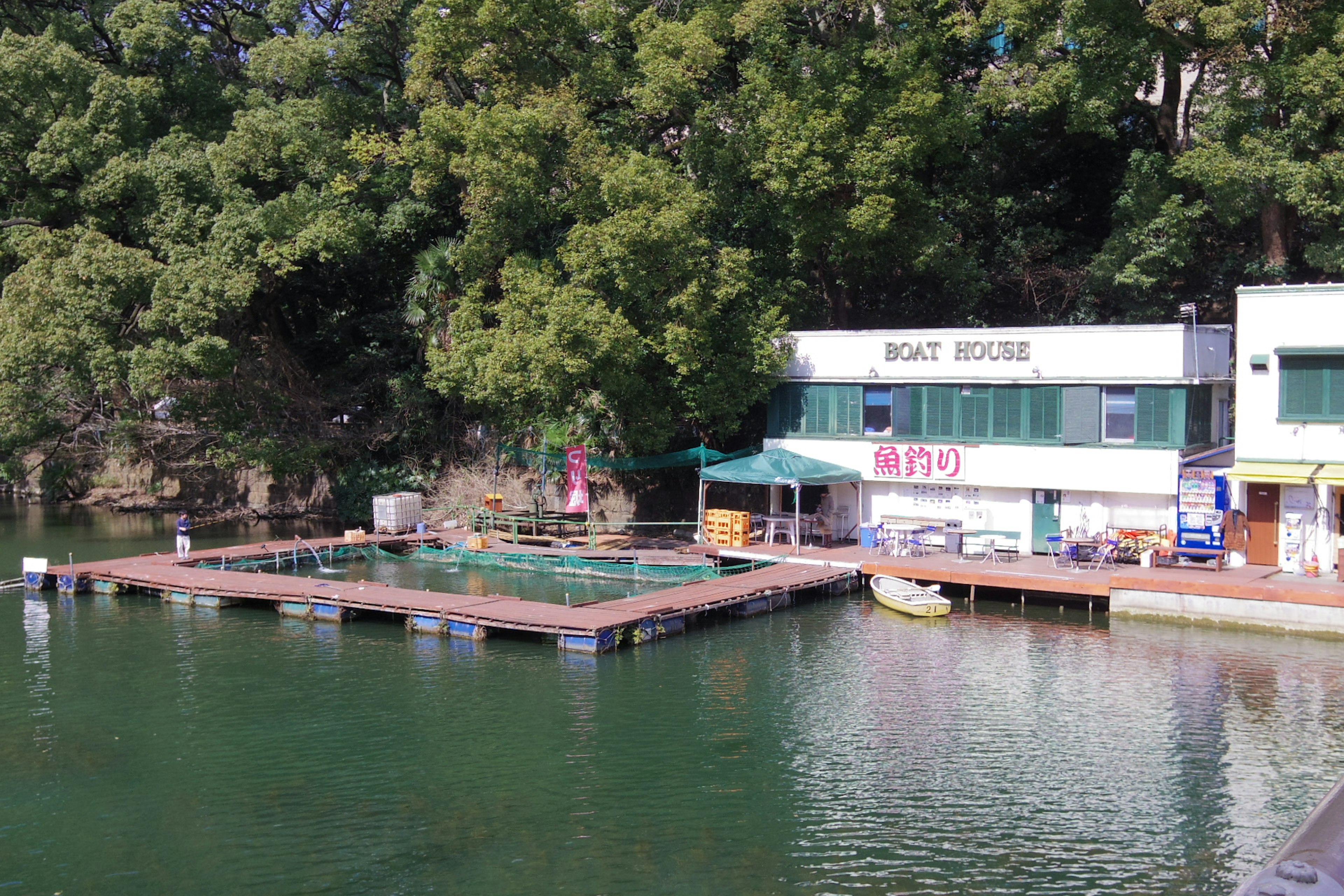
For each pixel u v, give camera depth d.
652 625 28.53
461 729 21.97
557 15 41.66
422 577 37.62
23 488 63.03
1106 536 32.69
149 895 15.68
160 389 42.56
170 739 21.67
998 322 46.31
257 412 47.94
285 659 27.22
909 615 30.70
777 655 26.98
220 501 55.97
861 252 40.09
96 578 36.03
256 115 45.44
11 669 26.53
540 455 43.53
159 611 33.16
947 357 36.03
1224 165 36.00
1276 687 23.70
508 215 41.16
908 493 37.28
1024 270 44.69
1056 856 16.41
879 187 38.34
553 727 22.06
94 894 15.70
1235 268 41.94
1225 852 16.47
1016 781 19.12
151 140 50.03
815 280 45.47
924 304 45.75
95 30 53.41
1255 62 36.66
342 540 41.84
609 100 44.81
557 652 27.62
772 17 39.06
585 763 20.16
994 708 22.80
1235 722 21.70
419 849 16.89
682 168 43.28
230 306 42.91
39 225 48.34
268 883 15.92
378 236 48.19
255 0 56.69
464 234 46.75
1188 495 30.88
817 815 17.91
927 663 26.03
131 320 45.78
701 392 37.69
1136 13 39.12
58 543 45.81
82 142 45.75
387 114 50.38
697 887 15.62
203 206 45.00
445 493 47.94
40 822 18.00
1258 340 30.33
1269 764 19.66
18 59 45.88
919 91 38.78
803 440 38.72
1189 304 34.41
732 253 38.03
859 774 19.55
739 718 22.45
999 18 40.66
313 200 45.56
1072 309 45.03
